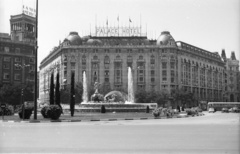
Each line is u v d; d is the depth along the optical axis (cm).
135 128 2944
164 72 15275
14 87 11169
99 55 15350
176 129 2814
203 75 18425
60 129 2811
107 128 2942
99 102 7562
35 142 1861
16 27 14362
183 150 1562
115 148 1638
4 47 12900
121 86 15200
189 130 2695
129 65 15338
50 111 4338
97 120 4497
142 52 15400
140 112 7119
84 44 15625
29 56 13550
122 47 15325
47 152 1519
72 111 5381
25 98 11350
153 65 15350
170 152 1508
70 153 1493
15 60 13112
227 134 2323
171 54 15312
